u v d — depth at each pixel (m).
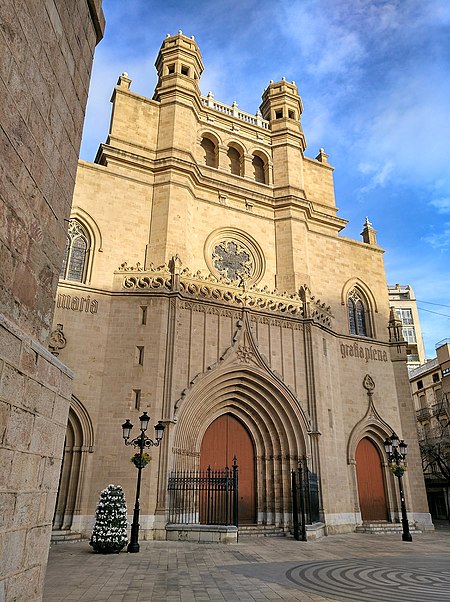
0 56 4.99
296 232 31.02
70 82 7.18
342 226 33.91
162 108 30.73
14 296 5.33
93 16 8.15
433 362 45.50
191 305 23.58
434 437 41.47
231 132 33.81
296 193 32.59
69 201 7.16
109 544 15.26
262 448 24.50
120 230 25.83
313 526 21.44
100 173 26.42
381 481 28.44
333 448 25.45
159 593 9.81
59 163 6.76
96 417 20.69
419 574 12.67
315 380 25.22
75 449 20.08
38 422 5.62
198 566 13.33
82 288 22.61
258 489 23.80
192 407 21.97
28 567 5.23
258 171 34.88
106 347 22.02
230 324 24.31
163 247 25.92
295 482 22.06
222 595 9.80
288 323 26.00
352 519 25.39
